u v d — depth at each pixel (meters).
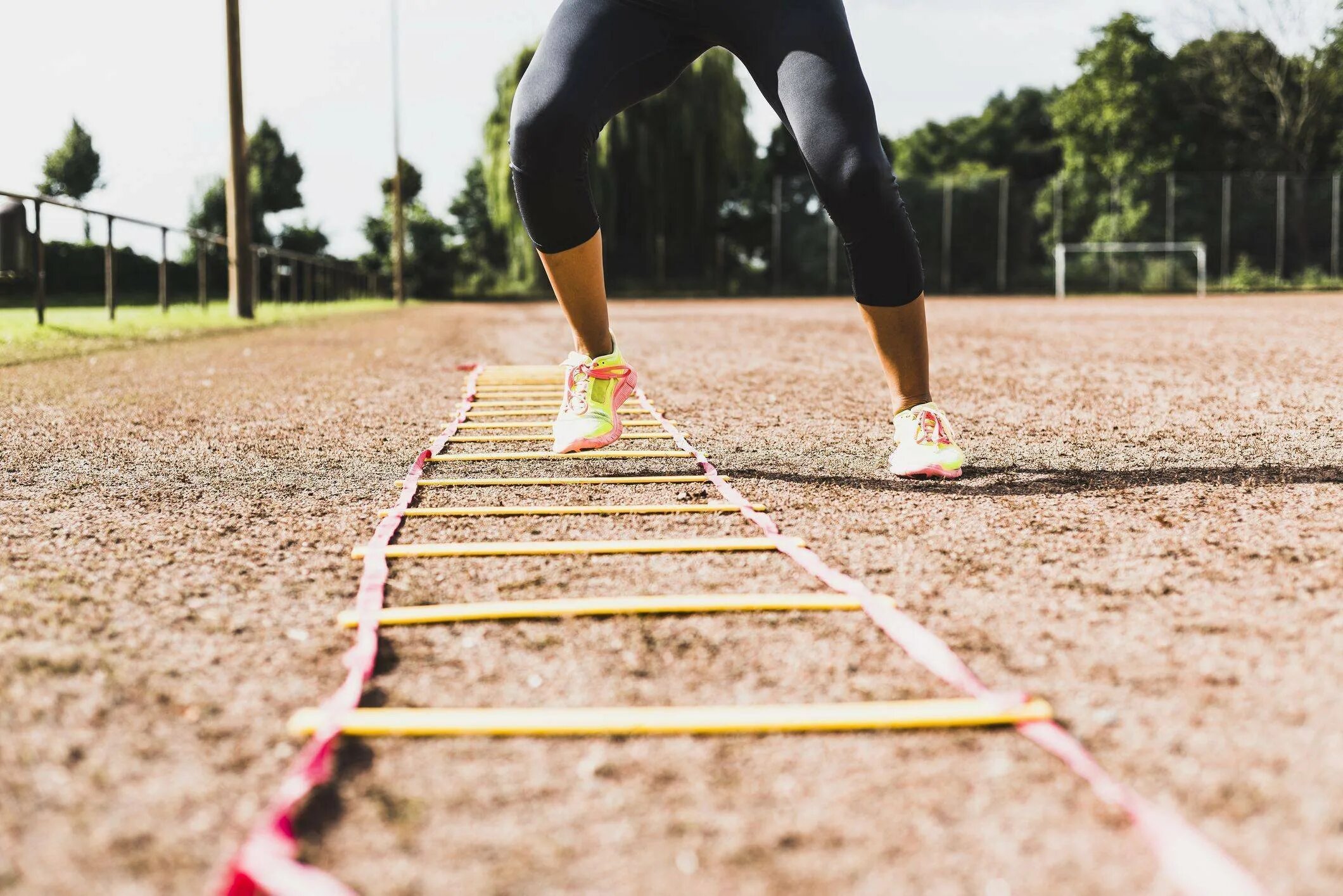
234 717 1.32
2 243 8.77
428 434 3.91
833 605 1.73
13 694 1.38
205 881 0.96
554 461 3.28
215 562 2.07
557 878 0.97
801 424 4.11
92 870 0.98
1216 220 33.66
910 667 1.47
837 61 2.60
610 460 3.29
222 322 12.65
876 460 3.25
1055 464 3.15
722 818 1.07
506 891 0.95
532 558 2.08
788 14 2.61
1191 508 2.48
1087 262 34.28
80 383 5.79
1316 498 2.58
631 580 1.92
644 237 34.56
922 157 58.41
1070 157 45.59
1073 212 35.03
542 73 2.63
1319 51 36.69
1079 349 8.16
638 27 2.66
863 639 1.58
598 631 1.63
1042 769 1.16
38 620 1.69
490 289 38.44
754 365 7.00
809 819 1.07
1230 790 1.11
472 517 2.48
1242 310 16.70
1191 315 14.62
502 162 32.44
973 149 56.09
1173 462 3.16
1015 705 1.28
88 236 10.11
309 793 1.12
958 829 1.04
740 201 41.53
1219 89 39.69
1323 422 3.99
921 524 2.35
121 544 2.22
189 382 5.91
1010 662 1.49
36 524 2.41
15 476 3.04
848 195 2.60
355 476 3.06
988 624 1.66
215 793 1.12
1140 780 1.14
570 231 2.78
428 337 10.75
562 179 2.67
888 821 1.06
